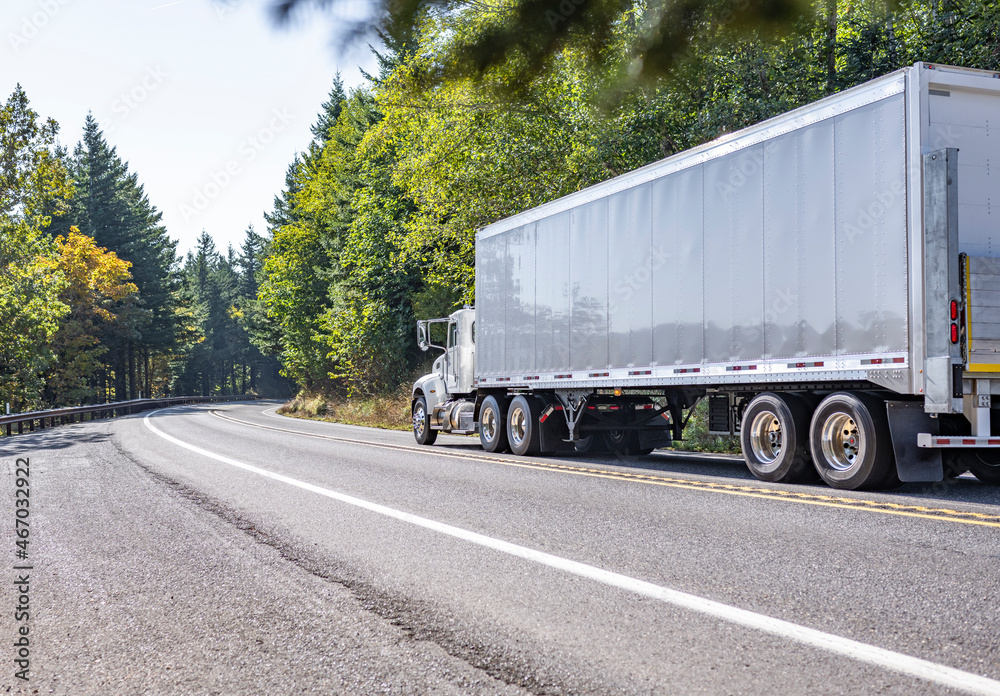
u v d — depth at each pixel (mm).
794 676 3102
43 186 35188
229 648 3658
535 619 3938
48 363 43375
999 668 3145
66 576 5090
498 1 5461
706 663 3270
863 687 2979
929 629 3623
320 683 3199
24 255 38250
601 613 4004
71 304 53469
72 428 24484
